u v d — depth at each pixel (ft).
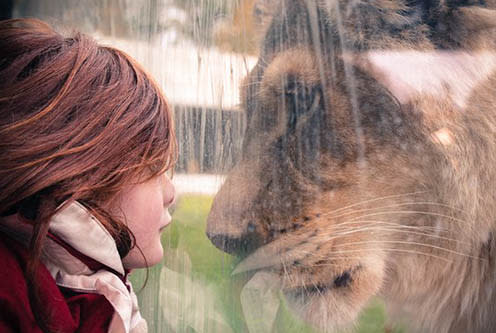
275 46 4.77
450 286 5.28
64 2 5.75
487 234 5.12
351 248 5.12
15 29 3.08
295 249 4.95
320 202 4.92
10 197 2.70
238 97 4.53
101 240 2.93
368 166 4.92
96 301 2.99
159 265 4.73
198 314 4.51
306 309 5.14
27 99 2.84
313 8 4.66
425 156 4.89
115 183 2.89
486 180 4.97
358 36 4.67
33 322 2.79
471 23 4.59
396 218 5.11
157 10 4.77
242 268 4.67
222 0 4.39
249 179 4.66
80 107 2.84
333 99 4.76
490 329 5.27
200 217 4.63
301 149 4.74
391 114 4.77
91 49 3.05
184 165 4.60
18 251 2.95
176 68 4.58
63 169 2.72
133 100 2.97
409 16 4.66
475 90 4.72
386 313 5.44
